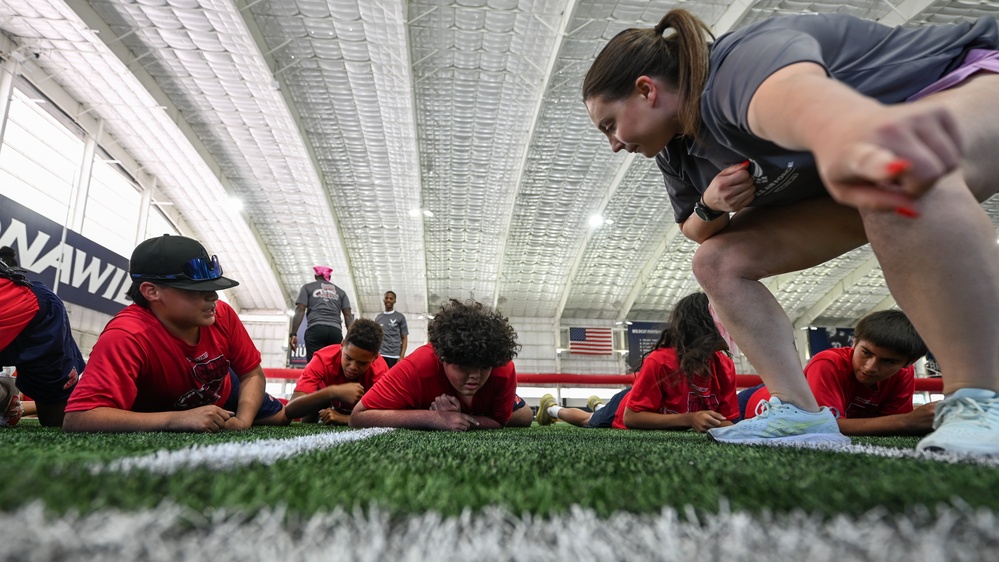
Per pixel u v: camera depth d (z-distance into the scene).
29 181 8.73
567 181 11.90
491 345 2.10
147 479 0.46
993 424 0.81
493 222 13.55
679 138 1.21
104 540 0.30
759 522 0.37
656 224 13.74
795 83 0.64
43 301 1.98
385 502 0.41
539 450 1.00
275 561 0.29
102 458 0.66
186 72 8.86
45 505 0.35
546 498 0.45
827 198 1.21
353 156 11.12
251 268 15.57
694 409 2.67
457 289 16.97
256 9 7.62
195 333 1.83
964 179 0.85
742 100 0.77
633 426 2.54
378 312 17.72
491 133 10.35
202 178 11.85
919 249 0.82
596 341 17.09
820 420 1.28
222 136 10.53
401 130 10.21
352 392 2.71
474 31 8.05
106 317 9.70
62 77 8.85
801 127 0.57
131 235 11.67
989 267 0.81
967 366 0.85
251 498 0.41
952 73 0.92
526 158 10.25
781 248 1.24
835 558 0.31
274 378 8.29
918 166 0.41
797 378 1.30
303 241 14.45
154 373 1.73
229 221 13.56
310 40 8.16
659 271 16.00
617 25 7.91
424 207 12.99
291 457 0.72
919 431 1.87
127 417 1.46
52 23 7.68
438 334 2.12
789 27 0.84
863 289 16.69
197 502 0.39
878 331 2.01
